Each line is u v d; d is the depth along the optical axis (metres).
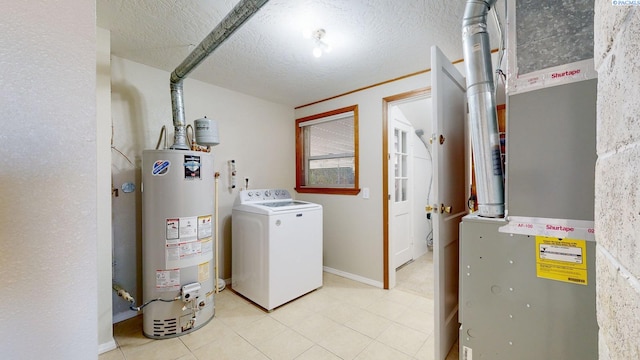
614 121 0.37
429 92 2.48
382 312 2.28
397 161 3.34
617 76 0.35
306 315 2.23
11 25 0.36
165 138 2.45
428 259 3.77
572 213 0.87
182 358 1.70
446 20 1.72
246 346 1.82
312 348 1.79
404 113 3.53
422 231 4.05
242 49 2.08
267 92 3.07
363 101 2.95
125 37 1.90
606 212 0.39
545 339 0.98
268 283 2.29
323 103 3.35
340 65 2.38
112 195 2.14
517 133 0.94
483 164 1.22
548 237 0.93
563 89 0.85
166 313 1.93
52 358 0.39
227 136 2.95
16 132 0.37
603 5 0.40
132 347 1.82
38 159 0.38
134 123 2.28
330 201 3.29
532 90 0.90
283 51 2.11
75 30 0.41
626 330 0.33
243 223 2.59
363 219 2.96
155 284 1.94
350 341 1.87
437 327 1.52
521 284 1.03
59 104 0.39
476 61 1.25
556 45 0.85
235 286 2.70
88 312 0.42
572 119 0.85
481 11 1.26
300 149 3.67
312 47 2.04
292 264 2.46
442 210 1.55
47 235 0.39
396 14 1.66
